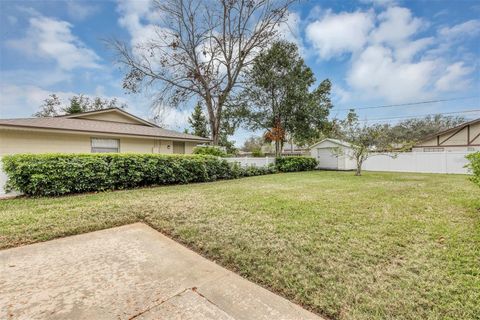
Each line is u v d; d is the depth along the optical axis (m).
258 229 3.62
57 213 4.37
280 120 20.78
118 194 6.47
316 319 1.82
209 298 2.05
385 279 2.29
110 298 2.02
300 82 19.61
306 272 2.44
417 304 1.93
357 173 13.19
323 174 13.66
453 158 13.45
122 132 10.70
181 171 8.98
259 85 19.64
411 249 2.92
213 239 3.29
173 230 3.68
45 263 2.63
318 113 19.98
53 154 6.25
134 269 2.53
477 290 2.08
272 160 15.59
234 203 5.27
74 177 6.43
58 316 1.79
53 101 24.66
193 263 2.70
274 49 18.52
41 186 6.02
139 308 1.90
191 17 14.93
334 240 3.20
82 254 2.87
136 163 7.78
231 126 21.97
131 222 4.12
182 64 15.51
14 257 2.77
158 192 6.84
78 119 11.84
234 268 2.60
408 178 10.70
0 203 5.23
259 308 1.94
